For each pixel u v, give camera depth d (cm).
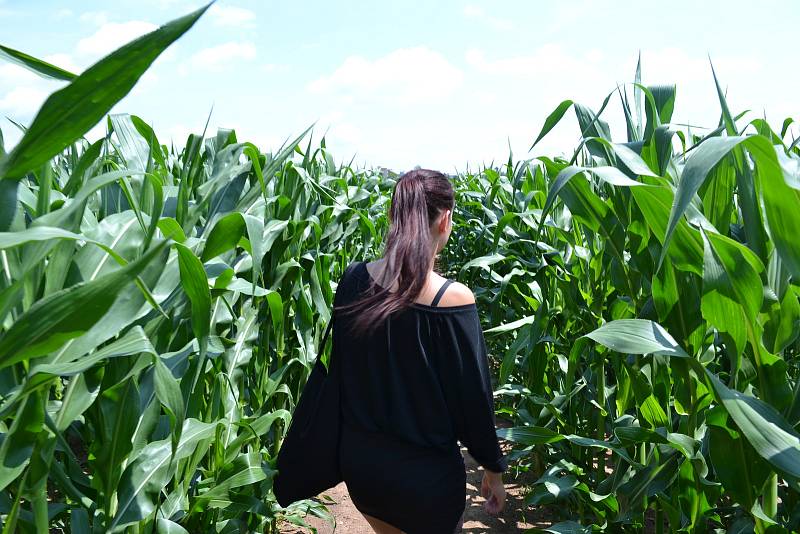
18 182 93
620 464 227
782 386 150
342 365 189
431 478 181
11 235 81
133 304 120
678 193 117
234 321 247
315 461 195
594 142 222
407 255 175
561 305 343
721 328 153
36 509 123
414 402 180
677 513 205
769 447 126
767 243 157
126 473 157
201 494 218
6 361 87
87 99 76
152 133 212
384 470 181
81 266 142
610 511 257
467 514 337
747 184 158
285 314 332
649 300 202
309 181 309
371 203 575
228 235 172
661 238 161
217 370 227
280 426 335
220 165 228
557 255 318
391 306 175
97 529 152
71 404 141
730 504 277
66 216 102
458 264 877
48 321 85
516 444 398
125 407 145
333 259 425
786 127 270
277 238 289
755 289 143
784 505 231
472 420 183
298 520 287
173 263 160
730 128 172
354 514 346
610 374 351
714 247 144
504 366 308
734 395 136
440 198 182
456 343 178
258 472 217
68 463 152
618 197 204
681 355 147
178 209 181
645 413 209
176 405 126
